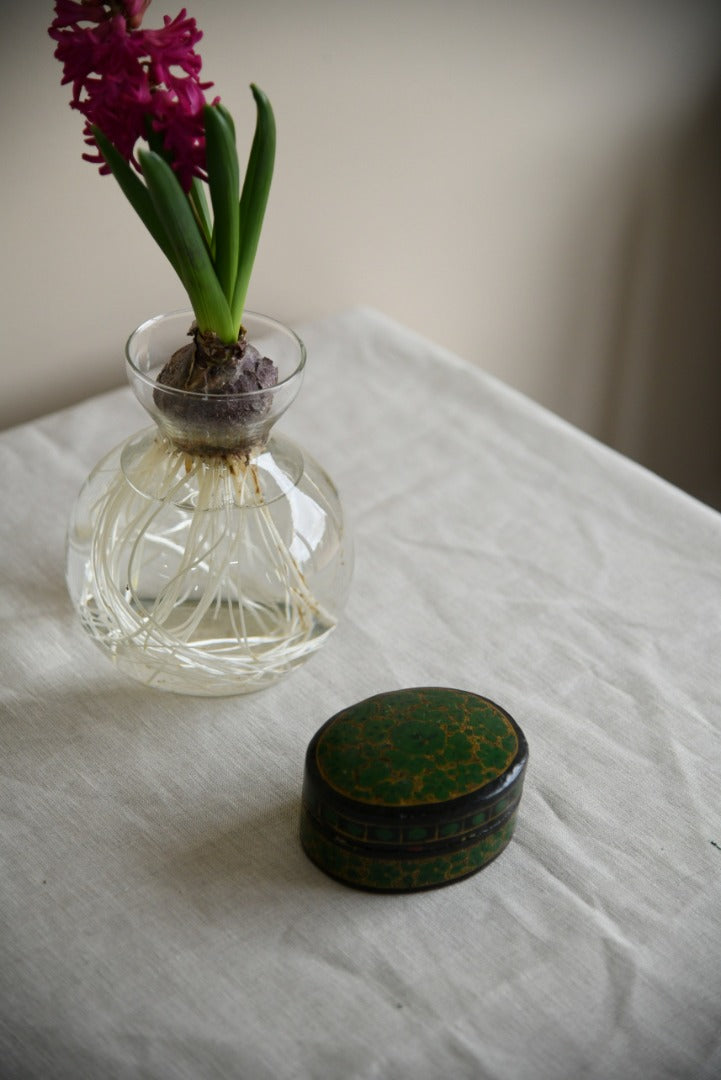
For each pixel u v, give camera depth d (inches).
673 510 28.8
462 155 38.5
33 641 25.5
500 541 28.0
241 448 21.8
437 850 20.4
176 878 21.2
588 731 23.7
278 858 21.6
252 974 19.9
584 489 29.5
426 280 40.8
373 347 33.9
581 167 41.4
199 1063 18.8
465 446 30.7
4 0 29.5
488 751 20.6
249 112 34.2
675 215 45.2
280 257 37.2
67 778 22.8
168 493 21.9
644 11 38.9
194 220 19.6
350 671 25.0
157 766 23.0
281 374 22.5
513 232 41.6
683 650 25.5
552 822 22.1
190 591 22.2
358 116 35.9
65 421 31.2
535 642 25.6
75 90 19.9
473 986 19.8
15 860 21.4
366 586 26.8
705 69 41.8
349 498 29.0
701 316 49.3
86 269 34.1
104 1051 18.9
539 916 20.7
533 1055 19.0
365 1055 18.9
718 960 20.2
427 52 35.8
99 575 22.5
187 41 19.6
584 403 49.1
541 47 37.7
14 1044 19.0
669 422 52.4
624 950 20.3
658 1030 19.3
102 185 33.1
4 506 28.6
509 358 45.3
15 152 31.4
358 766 20.3
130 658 23.1
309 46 33.9
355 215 37.7
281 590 22.6
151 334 22.0
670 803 22.5
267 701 24.3
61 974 19.8
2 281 33.2
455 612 26.2
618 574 27.2
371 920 20.6
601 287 45.5
